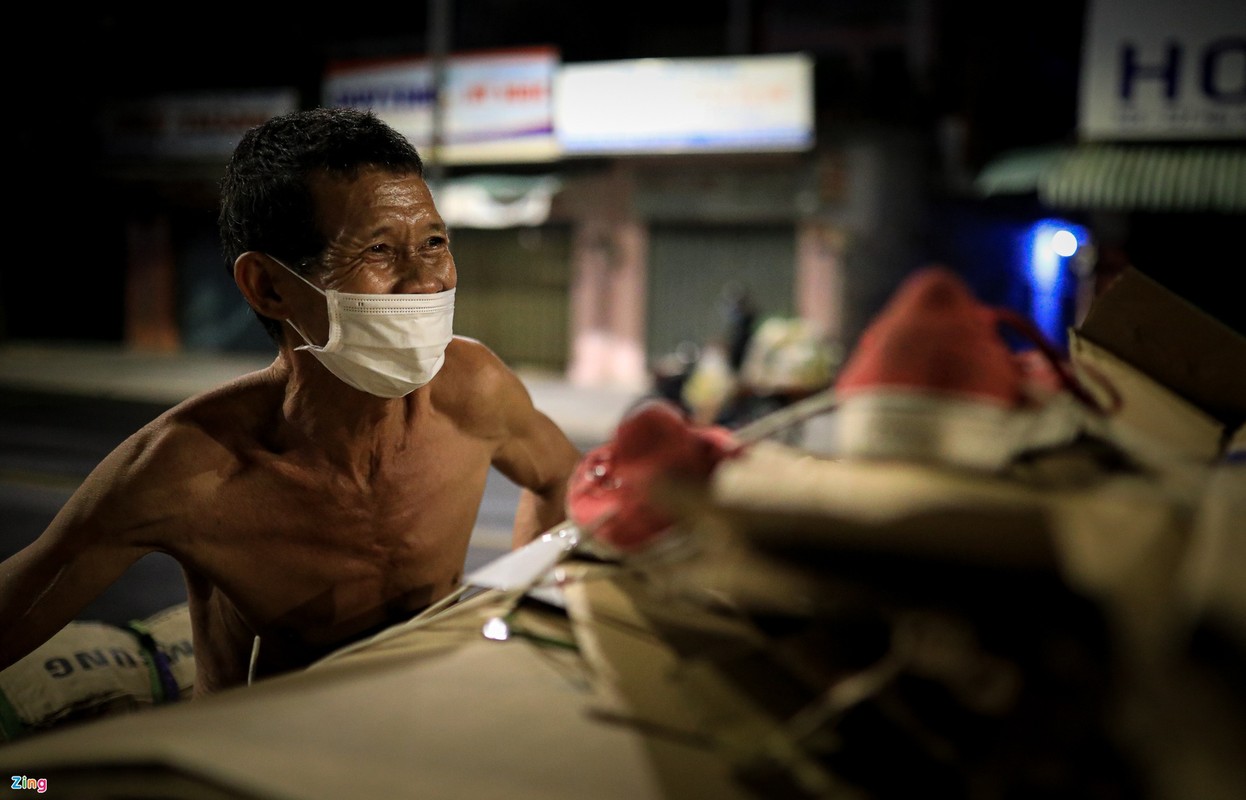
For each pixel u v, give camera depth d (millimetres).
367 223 1459
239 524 1535
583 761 867
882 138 14352
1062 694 812
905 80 14156
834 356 11844
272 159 1478
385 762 852
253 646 1648
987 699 829
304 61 16969
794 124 13906
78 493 1478
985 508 825
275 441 1566
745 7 14383
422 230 1508
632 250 15805
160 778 858
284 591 1583
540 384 15938
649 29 15984
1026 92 14180
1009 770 809
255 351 19016
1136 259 6090
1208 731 681
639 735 918
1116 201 9898
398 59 15602
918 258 14625
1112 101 10227
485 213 15609
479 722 938
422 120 15617
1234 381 1468
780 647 1017
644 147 14609
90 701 1951
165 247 19172
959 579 841
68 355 18891
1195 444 1341
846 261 14750
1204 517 771
